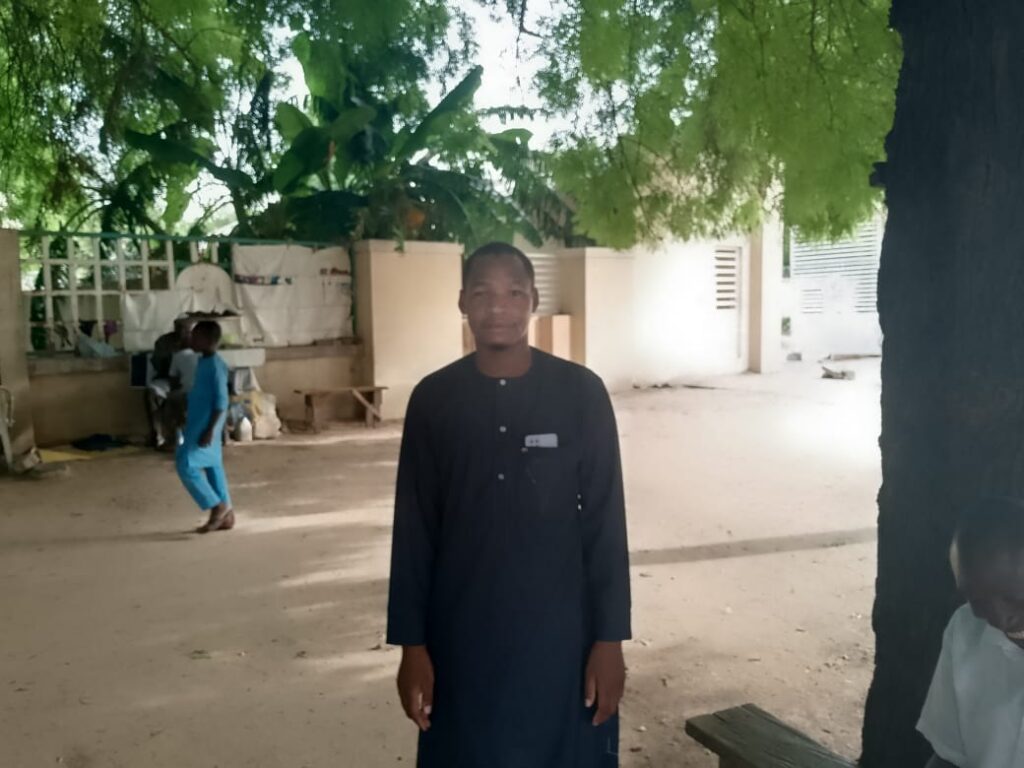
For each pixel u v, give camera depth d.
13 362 9.22
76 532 6.80
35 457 9.32
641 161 6.58
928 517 2.41
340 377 12.66
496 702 2.14
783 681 4.08
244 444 10.77
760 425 11.91
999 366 2.19
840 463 9.30
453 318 13.31
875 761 2.65
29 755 3.43
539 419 2.16
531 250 15.29
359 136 12.77
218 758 3.41
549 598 2.15
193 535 6.69
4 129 9.87
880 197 5.27
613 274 15.66
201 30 9.56
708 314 17.50
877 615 2.64
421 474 2.23
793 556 6.05
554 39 5.62
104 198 13.40
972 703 1.60
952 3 2.22
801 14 5.02
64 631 4.74
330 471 9.18
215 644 4.56
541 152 6.77
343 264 12.70
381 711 3.81
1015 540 1.46
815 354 20.94
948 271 2.29
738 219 7.36
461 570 2.17
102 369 10.59
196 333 6.51
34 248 11.65
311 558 6.09
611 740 2.30
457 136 12.77
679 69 5.86
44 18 7.68
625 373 15.98
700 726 2.62
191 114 10.87
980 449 2.24
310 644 4.56
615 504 2.23
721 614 4.95
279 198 12.85
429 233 13.57
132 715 3.77
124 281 10.85
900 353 2.47
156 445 10.28
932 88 2.30
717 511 7.31
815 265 20.73
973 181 2.20
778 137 5.24
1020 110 2.12
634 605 5.09
